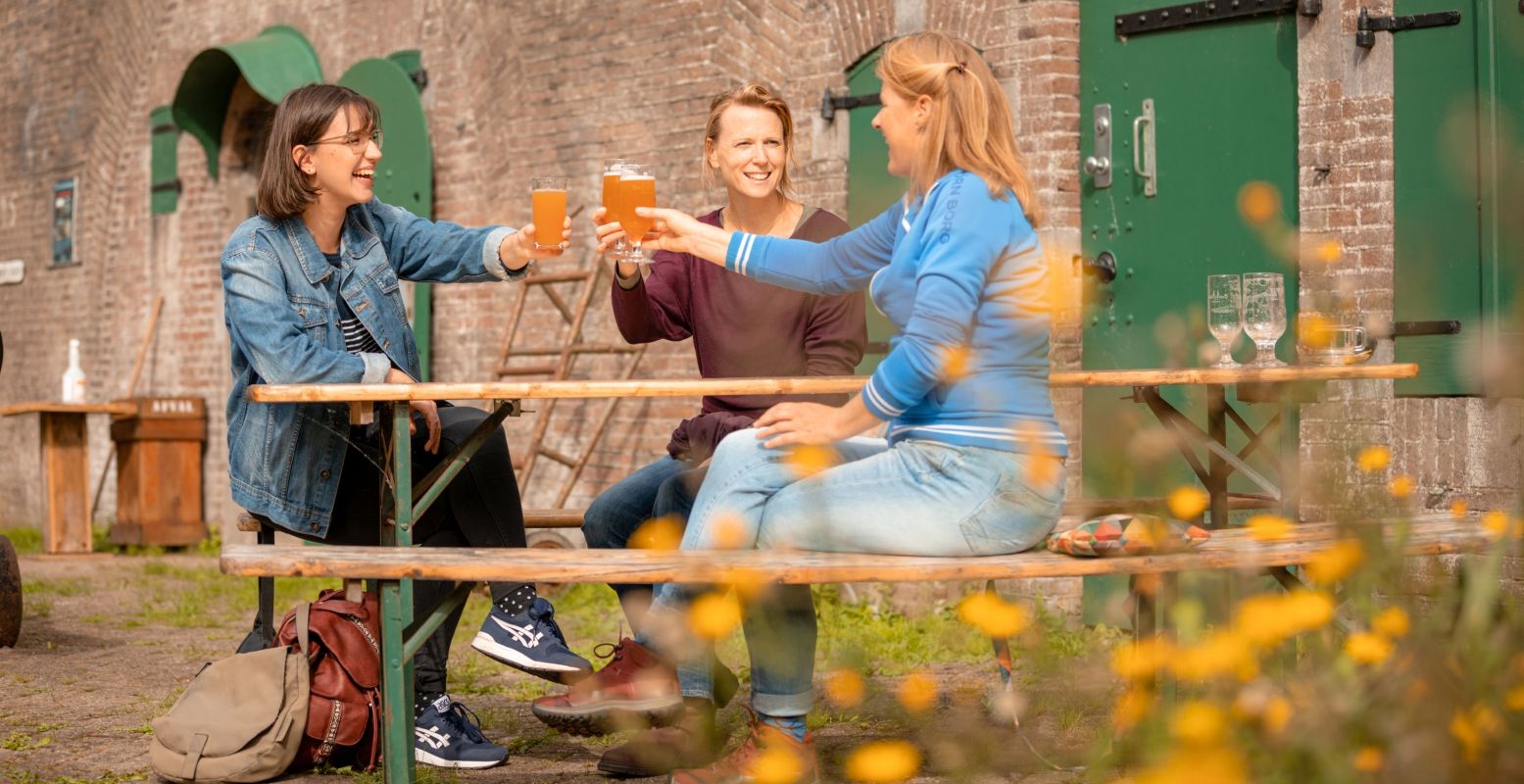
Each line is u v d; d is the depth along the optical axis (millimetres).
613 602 7723
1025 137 6902
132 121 12586
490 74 9500
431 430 4156
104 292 12883
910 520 3373
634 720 3795
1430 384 5648
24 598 8227
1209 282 4488
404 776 3414
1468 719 2359
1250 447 4492
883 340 7465
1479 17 5566
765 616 3627
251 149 11883
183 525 11297
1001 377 3436
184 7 12078
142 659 6168
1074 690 2844
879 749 2766
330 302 4281
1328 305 4418
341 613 4191
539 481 9266
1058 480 3461
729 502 3512
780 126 4477
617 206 4160
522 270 4539
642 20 8492
